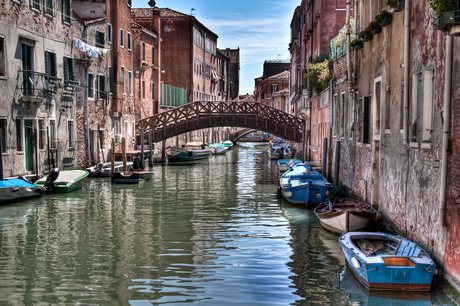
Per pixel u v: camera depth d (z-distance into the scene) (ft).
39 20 62.49
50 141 66.03
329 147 64.34
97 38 83.51
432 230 25.22
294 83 142.00
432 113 27.09
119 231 39.01
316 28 88.43
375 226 37.35
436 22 21.07
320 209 41.42
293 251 32.83
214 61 197.06
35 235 37.47
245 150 168.76
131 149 102.83
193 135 156.97
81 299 23.98
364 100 44.14
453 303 21.76
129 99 101.71
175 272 28.22
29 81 59.88
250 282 26.40
